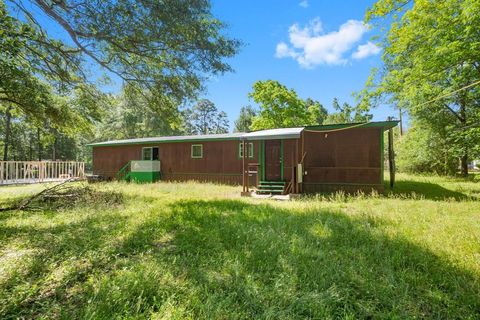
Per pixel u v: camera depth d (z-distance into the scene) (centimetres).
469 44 829
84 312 194
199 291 225
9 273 257
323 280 243
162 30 567
